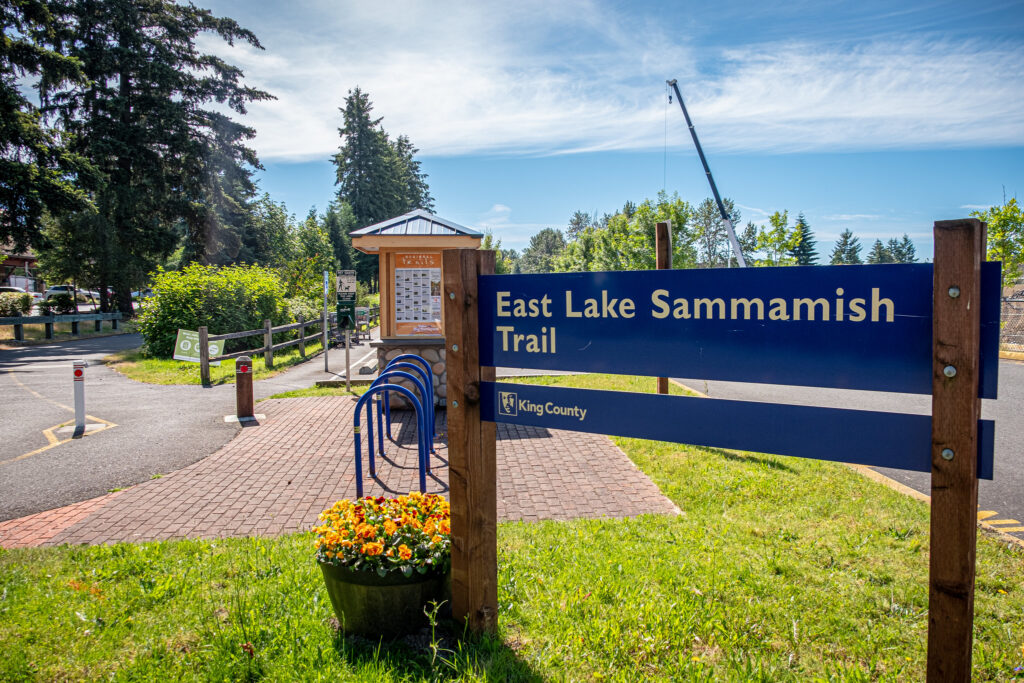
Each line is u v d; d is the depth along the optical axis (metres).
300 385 12.57
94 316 29.23
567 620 3.23
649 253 20.02
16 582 3.75
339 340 22.47
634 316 2.66
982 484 6.05
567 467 6.47
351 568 2.98
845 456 2.26
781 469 6.30
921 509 5.08
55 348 21.14
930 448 2.12
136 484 6.02
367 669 2.76
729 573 3.81
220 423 8.81
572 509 5.20
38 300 42.06
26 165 24.72
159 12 35.22
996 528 4.89
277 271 29.31
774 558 4.04
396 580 2.99
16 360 17.14
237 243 40.12
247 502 5.45
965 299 1.94
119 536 4.68
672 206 20.19
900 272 2.12
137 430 8.36
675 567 3.90
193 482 6.05
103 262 32.56
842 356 2.24
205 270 18.64
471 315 2.97
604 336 2.74
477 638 3.00
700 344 2.53
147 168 35.00
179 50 36.78
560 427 2.83
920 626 3.22
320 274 32.56
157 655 2.95
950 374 1.98
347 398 10.92
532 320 2.90
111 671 2.85
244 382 9.09
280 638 3.01
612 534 4.50
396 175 80.12
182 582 3.70
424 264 9.83
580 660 2.90
